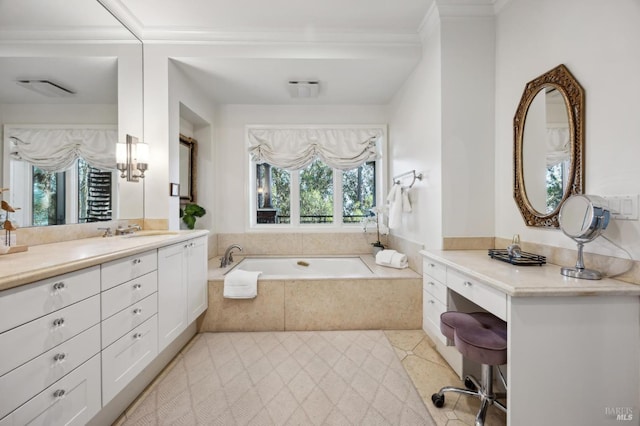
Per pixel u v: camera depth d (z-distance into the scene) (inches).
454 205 84.7
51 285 40.8
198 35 95.7
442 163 84.6
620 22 49.1
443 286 70.6
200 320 99.2
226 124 138.3
